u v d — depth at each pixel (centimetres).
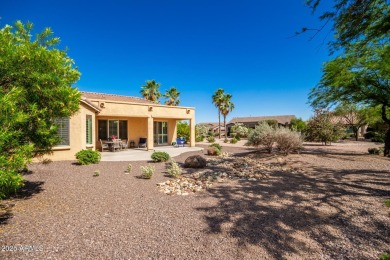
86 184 715
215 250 331
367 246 341
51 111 518
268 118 5700
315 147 1945
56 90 493
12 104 362
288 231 390
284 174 893
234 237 369
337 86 1285
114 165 1083
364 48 761
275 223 421
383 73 1095
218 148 1672
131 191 645
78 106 593
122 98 2203
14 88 386
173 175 850
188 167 1063
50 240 355
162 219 444
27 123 464
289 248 337
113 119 1888
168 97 3903
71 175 842
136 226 411
